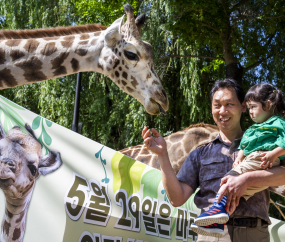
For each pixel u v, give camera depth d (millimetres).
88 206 2270
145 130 2162
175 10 8320
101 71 3615
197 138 4473
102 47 3566
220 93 2254
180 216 2771
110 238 2322
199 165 2262
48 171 2195
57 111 10992
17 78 3391
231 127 2260
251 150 2127
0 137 2098
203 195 2205
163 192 2701
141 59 3465
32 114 2254
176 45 10234
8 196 2047
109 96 10664
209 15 8539
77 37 3619
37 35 3650
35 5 11891
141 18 3744
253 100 2311
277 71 9484
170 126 10312
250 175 1957
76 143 2354
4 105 2168
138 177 2590
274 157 2000
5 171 2062
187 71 9625
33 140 2203
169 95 10219
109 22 9984
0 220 2004
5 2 12219
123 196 2461
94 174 2363
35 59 3406
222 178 2023
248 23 10016
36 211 2094
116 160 2508
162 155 2156
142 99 3553
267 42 10352
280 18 9164
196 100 9414
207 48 10391
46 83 10852
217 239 2053
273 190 2338
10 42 3414
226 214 1876
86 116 11750
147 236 2525
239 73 9102
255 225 2031
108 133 10703
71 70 3572
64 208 2170
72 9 11336
